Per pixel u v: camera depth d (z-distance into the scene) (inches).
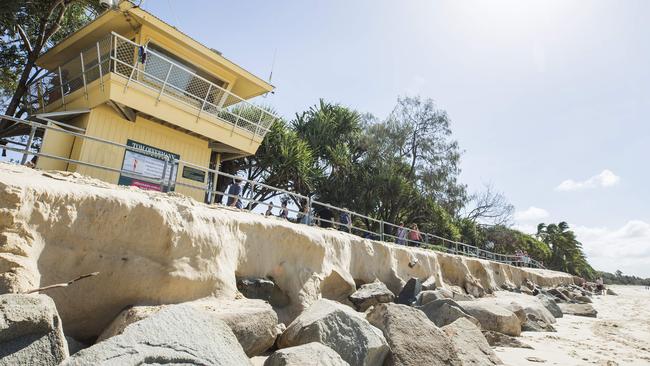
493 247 1542.8
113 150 466.0
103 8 605.3
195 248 248.7
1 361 109.3
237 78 599.5
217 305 227.3
